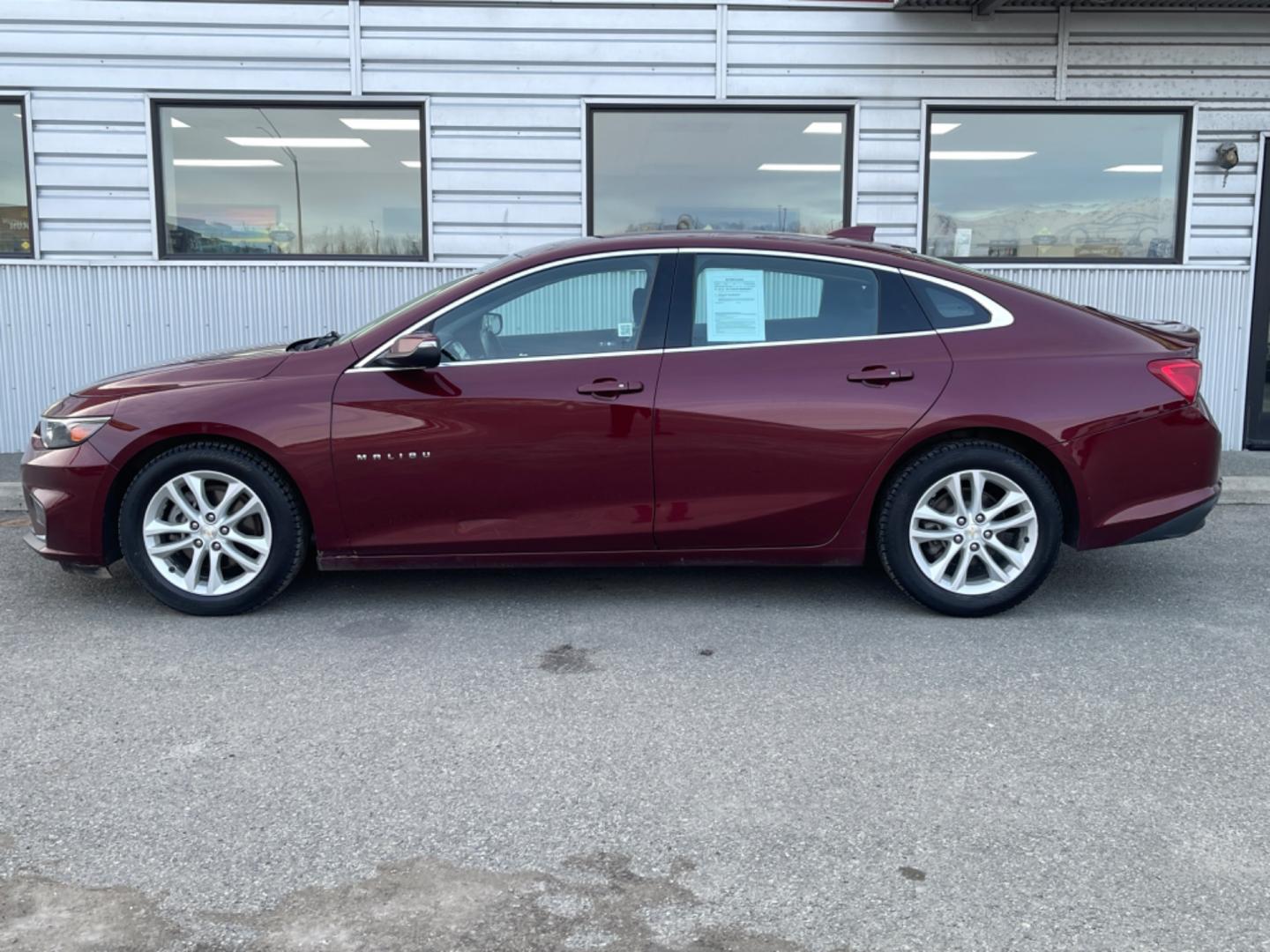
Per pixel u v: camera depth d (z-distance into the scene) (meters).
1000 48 8.01
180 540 4.46
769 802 2.94
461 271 8.20
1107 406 4.29
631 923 2.39
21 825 2.81
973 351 4.36
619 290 4.44
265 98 7.95
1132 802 2.94
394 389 4.32
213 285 8.13
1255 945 2.31
